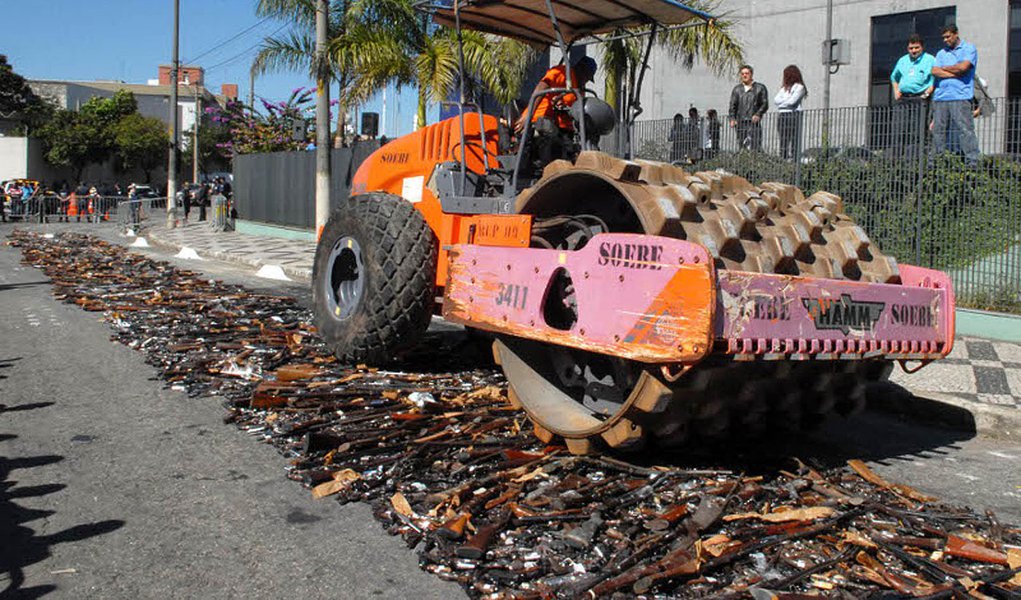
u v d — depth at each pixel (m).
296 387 5.91
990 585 3.34
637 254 4.07
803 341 4.13
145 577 3.40
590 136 5.55
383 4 17.61
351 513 4.04
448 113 16.61
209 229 27.70
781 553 3.58
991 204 8.73
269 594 3.27
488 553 3.54
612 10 5.92
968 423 6.27
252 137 30.84
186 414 5.57
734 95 11.90
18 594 3.24
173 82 30.27
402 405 5.63
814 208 5.04
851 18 19.31
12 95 61.16
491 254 5.03
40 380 6.45
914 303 4.71
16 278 12.89
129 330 8.22
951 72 9.19
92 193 40.03
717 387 4.38
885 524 3.98
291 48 20.09
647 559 3.49
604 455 4.75
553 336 4.51
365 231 6.55
